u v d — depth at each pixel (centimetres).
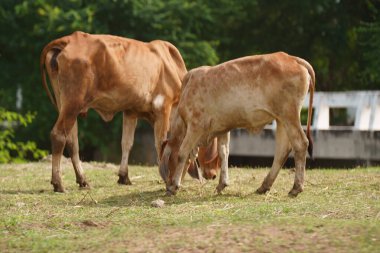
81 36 1126
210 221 796
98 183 1245
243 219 803
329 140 1895
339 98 1931
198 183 1195
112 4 2303
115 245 707
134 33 2402
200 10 2420
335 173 1300
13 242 742
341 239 689
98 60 1115
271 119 1007
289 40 2923
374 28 2462
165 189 1143
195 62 2411
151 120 1255
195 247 684
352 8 2809
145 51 1189
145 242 710
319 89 2991
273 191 1073
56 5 2333
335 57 2925
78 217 881
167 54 1238
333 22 2828
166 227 771
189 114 1031
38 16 2350
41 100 2427
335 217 815
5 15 2381
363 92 1892
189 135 1036
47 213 919
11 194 1095
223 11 2591
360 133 1844
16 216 885
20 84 2481
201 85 1025
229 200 994
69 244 723
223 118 1018
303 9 2731
